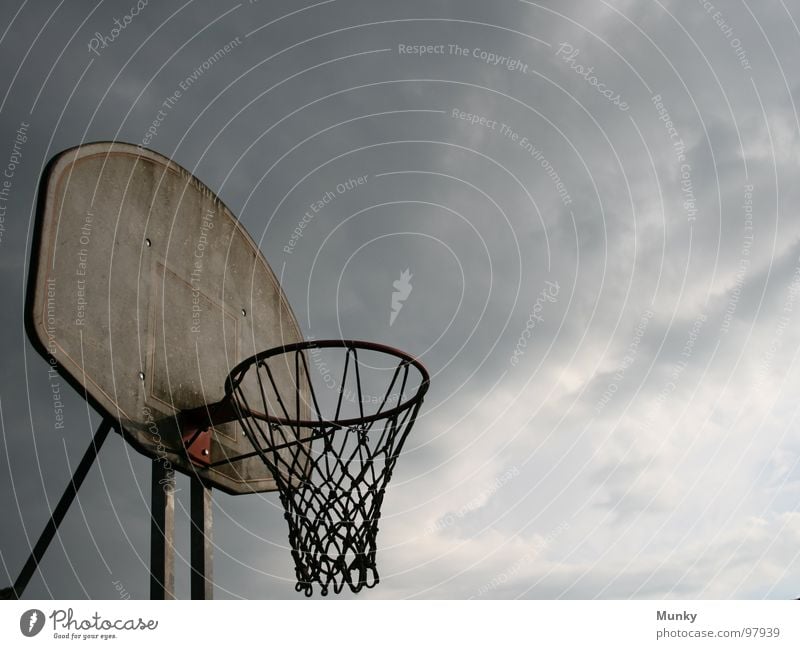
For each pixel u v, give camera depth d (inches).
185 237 168.1
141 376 147.3
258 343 187.3
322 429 169.5
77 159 139.7
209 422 161.0
